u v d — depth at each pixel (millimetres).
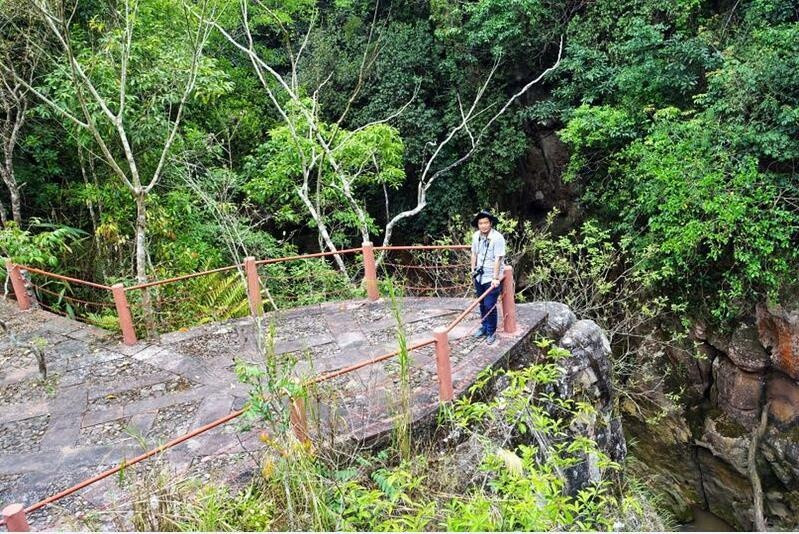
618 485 6672
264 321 7582
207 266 9438
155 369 6531
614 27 12555
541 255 11227
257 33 13781
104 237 9367
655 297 11438
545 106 13305
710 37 10953
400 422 4590
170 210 9570
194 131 10070
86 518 4035
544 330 6758
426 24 14797
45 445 5246
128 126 8852
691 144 9883
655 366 11805
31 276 9125
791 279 9422
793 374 9523
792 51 9125
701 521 10898
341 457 4453
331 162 10008
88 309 9586
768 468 9922
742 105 9344
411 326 7066
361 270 12531
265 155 11445
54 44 9125
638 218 11688
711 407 11055
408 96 14273
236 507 3932
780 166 9742
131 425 5465
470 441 4828
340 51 15117
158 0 9836
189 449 4949
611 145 12320
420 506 3561
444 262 11258
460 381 5410
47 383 6371
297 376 5215
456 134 14312
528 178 15328
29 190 9938
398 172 10930
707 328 10852
